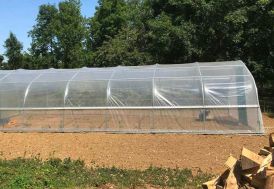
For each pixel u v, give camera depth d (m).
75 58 52.25
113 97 18.27
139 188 9.57
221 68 18.16
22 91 19.48
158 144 14.84
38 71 21.42
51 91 19.08
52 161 11.83
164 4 26.77
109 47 34.78
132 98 18.06
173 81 17.98
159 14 26.67
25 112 19.28
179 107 17.50
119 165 11.95
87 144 15.20
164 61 26.19
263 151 9.16
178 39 23.77
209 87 17.39
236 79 17.39
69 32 52.25
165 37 23.84
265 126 18.25
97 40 57.28
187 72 18.41
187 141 15.26
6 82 20.11
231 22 22.66
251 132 16.62
